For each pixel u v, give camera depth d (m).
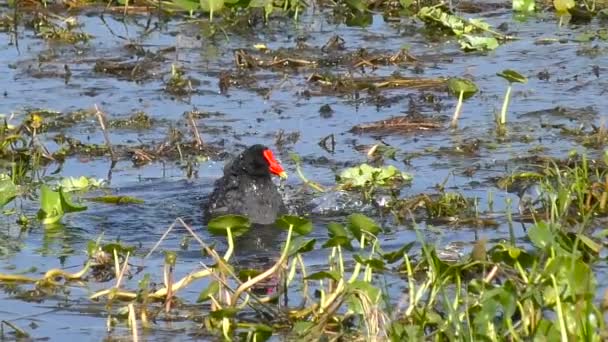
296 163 14.27
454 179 14.20
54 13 22.03
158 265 11.83
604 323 9.03
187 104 17.25
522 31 20.70
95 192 14.16
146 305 10.48
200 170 14.88
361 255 11.33
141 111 16.88
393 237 12.48
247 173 13.51
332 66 18.92
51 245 12.48
